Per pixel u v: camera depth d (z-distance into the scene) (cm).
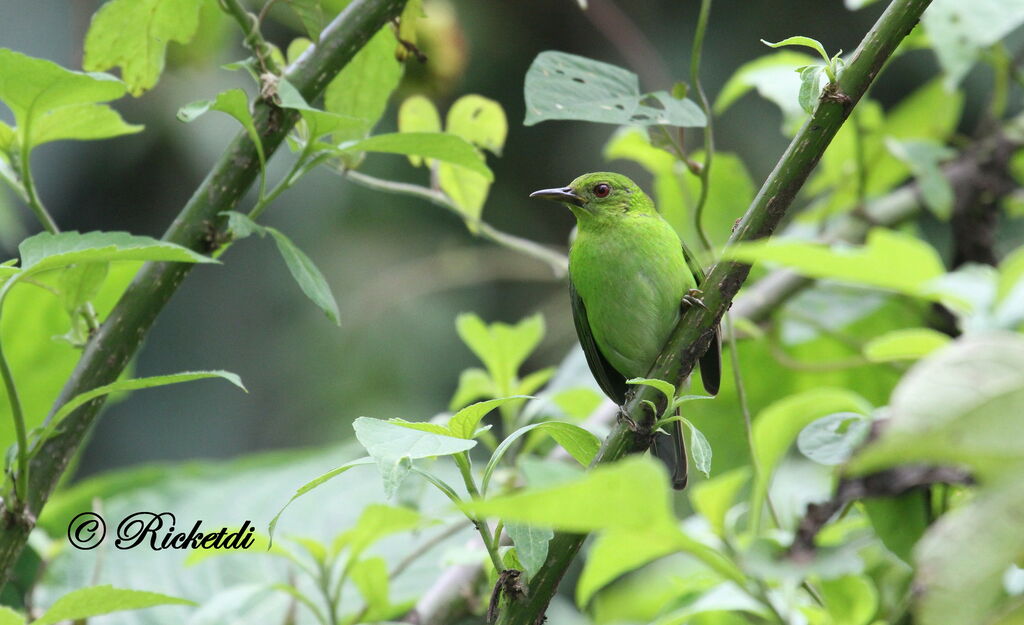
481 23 1820
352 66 670
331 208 1684
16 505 479
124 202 1656
